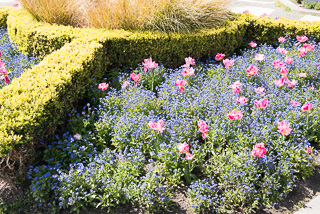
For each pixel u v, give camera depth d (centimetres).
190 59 466
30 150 313
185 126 385
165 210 309
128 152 371
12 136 295
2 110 327
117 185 316
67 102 394
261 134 371
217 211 306
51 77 385
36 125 318
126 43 523
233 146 369
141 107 418
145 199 304
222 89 467
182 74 454
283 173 328
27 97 345
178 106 420
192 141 372
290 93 458
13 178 313
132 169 332
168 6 560
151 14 551
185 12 567
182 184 325
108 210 303
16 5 720
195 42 549
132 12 555
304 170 344
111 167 338
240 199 311
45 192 311
